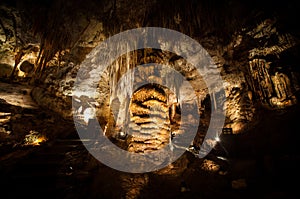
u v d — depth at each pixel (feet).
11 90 24.79
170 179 12.93
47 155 14.14
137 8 19.84
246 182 11.12
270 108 17.95
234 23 18.65
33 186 10.80
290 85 16.02
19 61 28.53
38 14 23.90
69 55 25.08
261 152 14.49
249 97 20.24
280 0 15.62
